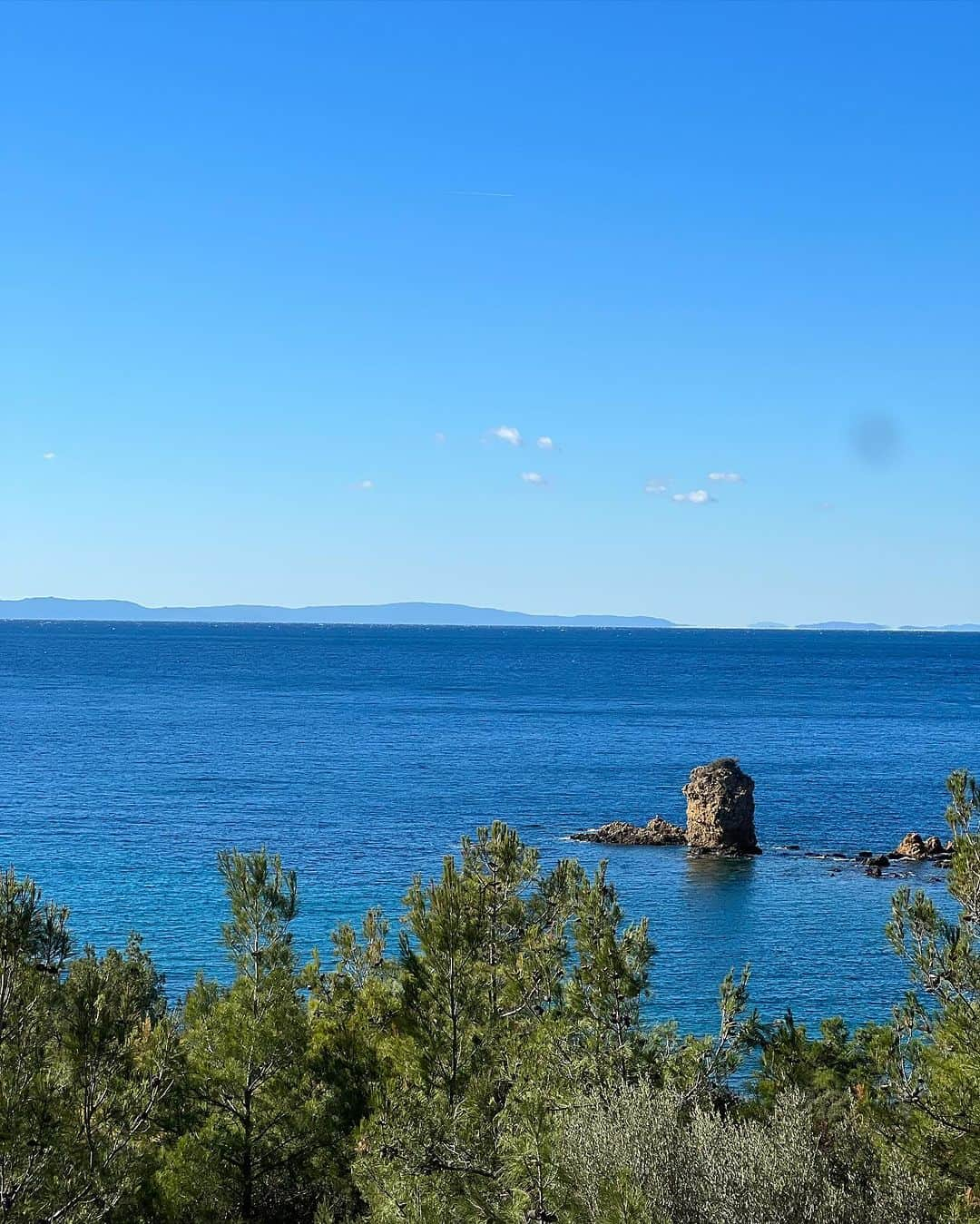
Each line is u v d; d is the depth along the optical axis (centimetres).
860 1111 1424
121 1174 1315
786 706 17825
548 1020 1702
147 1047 1603
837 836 7688
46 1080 1288
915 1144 1327
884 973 4481
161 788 9031
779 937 5072
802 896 5994
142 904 5328
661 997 4116
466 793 9119
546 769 10525
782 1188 1120
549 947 1819
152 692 19488
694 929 5228
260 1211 1591
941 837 7550
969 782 1556
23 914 1342
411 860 6494
